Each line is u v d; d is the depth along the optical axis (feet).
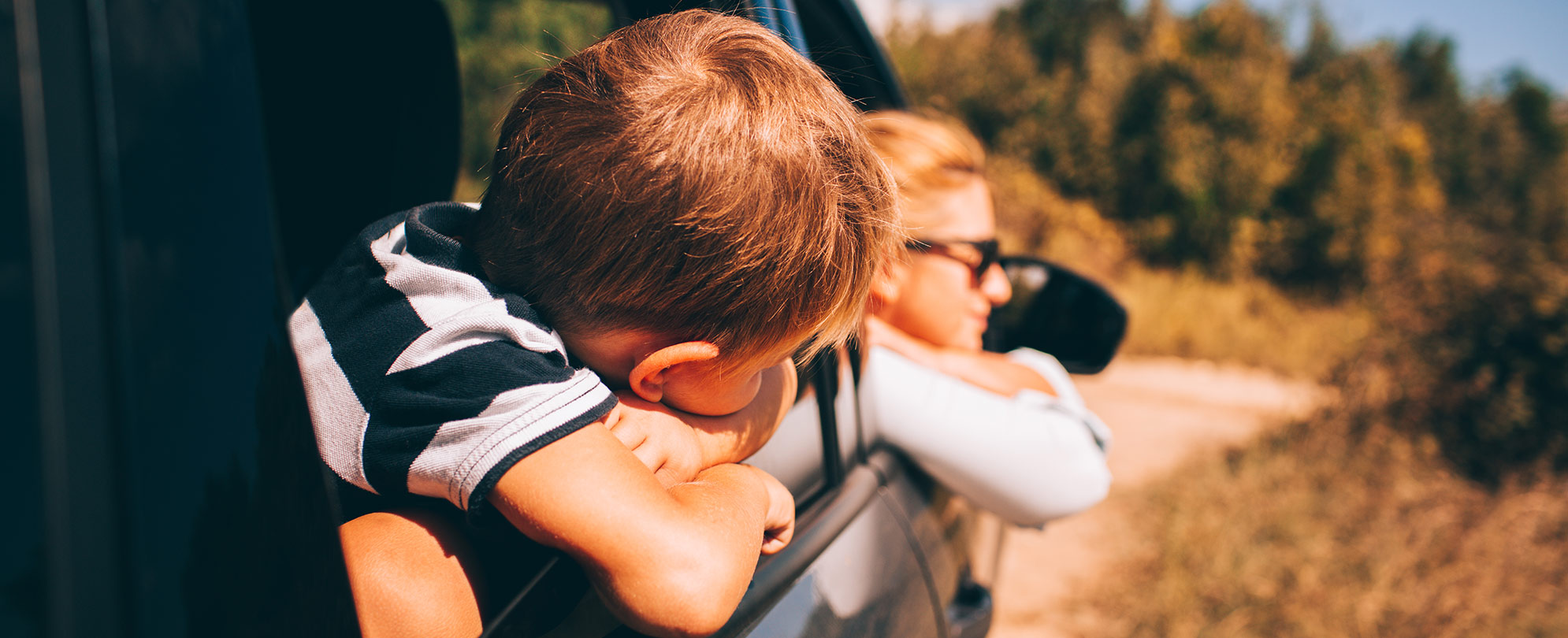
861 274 2.34
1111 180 46.80
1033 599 11.12
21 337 1.27
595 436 2.10
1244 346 28.17
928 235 4.89
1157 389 23.99
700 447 2.48
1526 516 13.52
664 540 2.01
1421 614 10.50
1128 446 17.58
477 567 2.09
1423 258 18.12
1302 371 26.99
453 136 5.23
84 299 1.32
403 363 2.11
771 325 2.22
